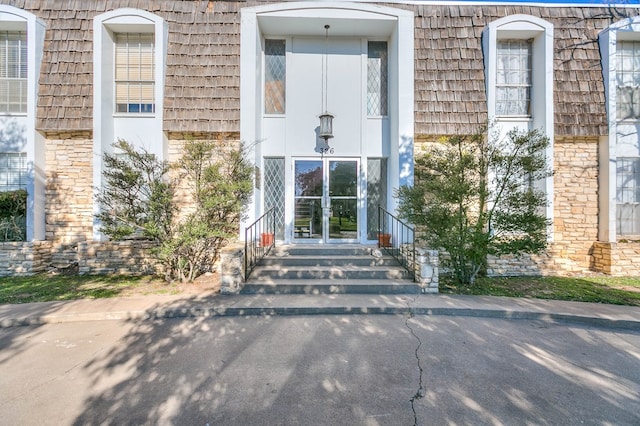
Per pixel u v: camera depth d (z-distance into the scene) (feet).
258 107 26.30
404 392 9.97
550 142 25.34
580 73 26.02
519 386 10.32
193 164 22.57
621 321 15.46
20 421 8.64
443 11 27.02
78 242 25.73
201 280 22.77
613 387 10.30
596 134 25.48
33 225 25.04
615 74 25.90
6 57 26.16
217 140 25.68
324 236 27.78
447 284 21.97
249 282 19.94
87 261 24.84
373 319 16.26
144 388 10.14
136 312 16.30
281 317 16.53
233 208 22.77
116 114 25.90
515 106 27.27
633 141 26.48
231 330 14.79
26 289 20.40
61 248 25.86
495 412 9.02
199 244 22.81
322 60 27.81
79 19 25.77
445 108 25.76
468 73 26.18
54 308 16.70
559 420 8.70
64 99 24.89
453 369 11.35
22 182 25.89
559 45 26.32
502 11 26.99
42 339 13.76
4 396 9.72
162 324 15.52
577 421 8.66
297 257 23.04
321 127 26.21
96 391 9.97
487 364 11.72
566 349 13.00
